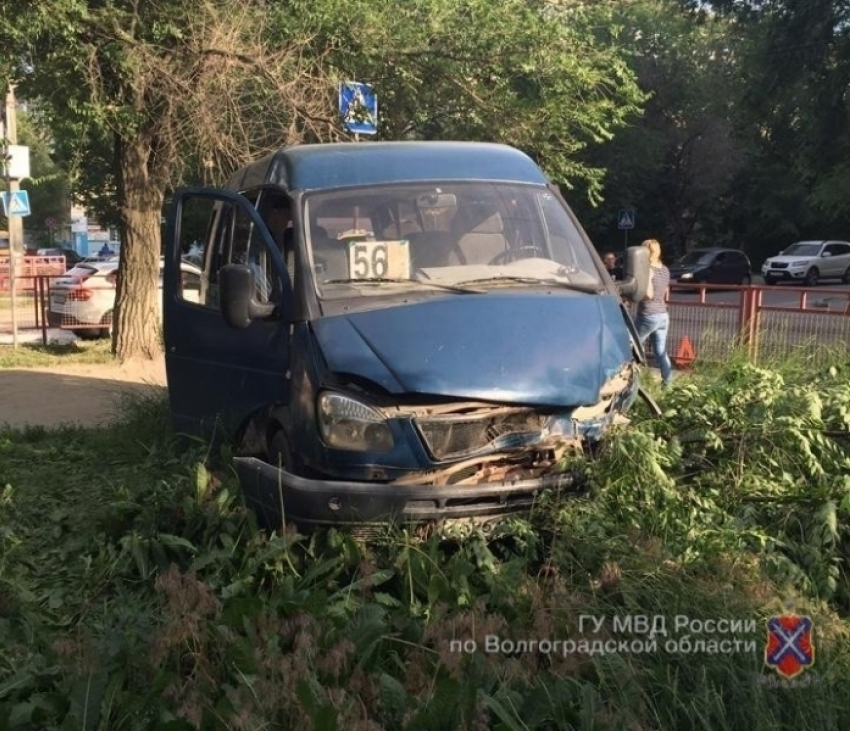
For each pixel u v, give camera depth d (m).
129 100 12.65
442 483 4.61
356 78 12.96
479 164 6.16
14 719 3.35
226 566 4.63
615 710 3.33
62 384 12.53
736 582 4.09
